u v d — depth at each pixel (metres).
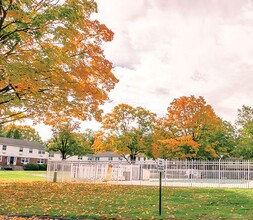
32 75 10.82
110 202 14.01
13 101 13.42
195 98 37.81
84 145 57.78
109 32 14.48
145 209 12.05
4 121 17.58
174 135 38.66
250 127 42.59
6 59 10.65
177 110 37.72
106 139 44.31
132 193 17.75
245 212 11.46
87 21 13.66
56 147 54.03
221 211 11.67
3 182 25.77
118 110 44.25
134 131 44.28
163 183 25.81
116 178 30.22
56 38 11.53
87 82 13.75
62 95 13.33
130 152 44.41
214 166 26.05
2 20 10.52
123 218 10.42
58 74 11.92
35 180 29.81
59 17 10.62
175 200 14.80
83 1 11.84
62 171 28.33
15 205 13.18
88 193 17.64
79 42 13.63
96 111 15.38
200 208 12.40
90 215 10.84
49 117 17.03
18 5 10.17
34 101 13.95
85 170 29.27
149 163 31.08
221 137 42.78
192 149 36.16
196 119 36.97
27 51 11.48
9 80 11.09
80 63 13.38
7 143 72.56
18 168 68.94
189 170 26.20
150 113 44.88
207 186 23.36
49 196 16.14
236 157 47.34
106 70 14.43
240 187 22.56
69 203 13.75
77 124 53.25
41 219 10.50
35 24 10.37
